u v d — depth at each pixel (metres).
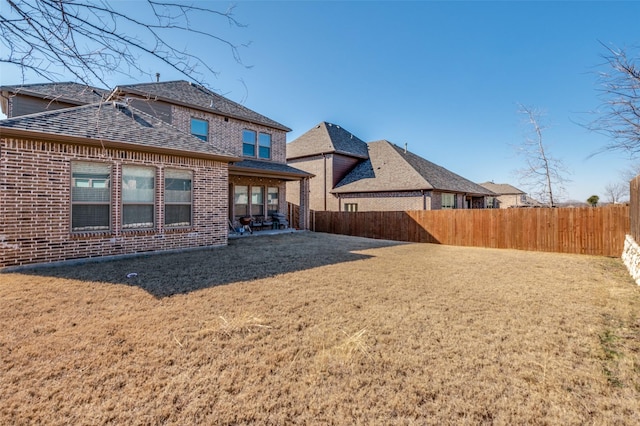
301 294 5.62
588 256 11.19
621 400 2.69
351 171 25.66
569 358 3.41
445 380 2.98
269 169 14.97
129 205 9.02
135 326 4.13
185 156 10.04
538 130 18.39
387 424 2.40
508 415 2.50
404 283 6.56
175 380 2.94
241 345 3.64
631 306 5.18
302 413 2.52
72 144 7.91
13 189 7.13
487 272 7.94
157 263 8.10
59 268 7.43
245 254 9.64
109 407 2.56
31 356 3.34
